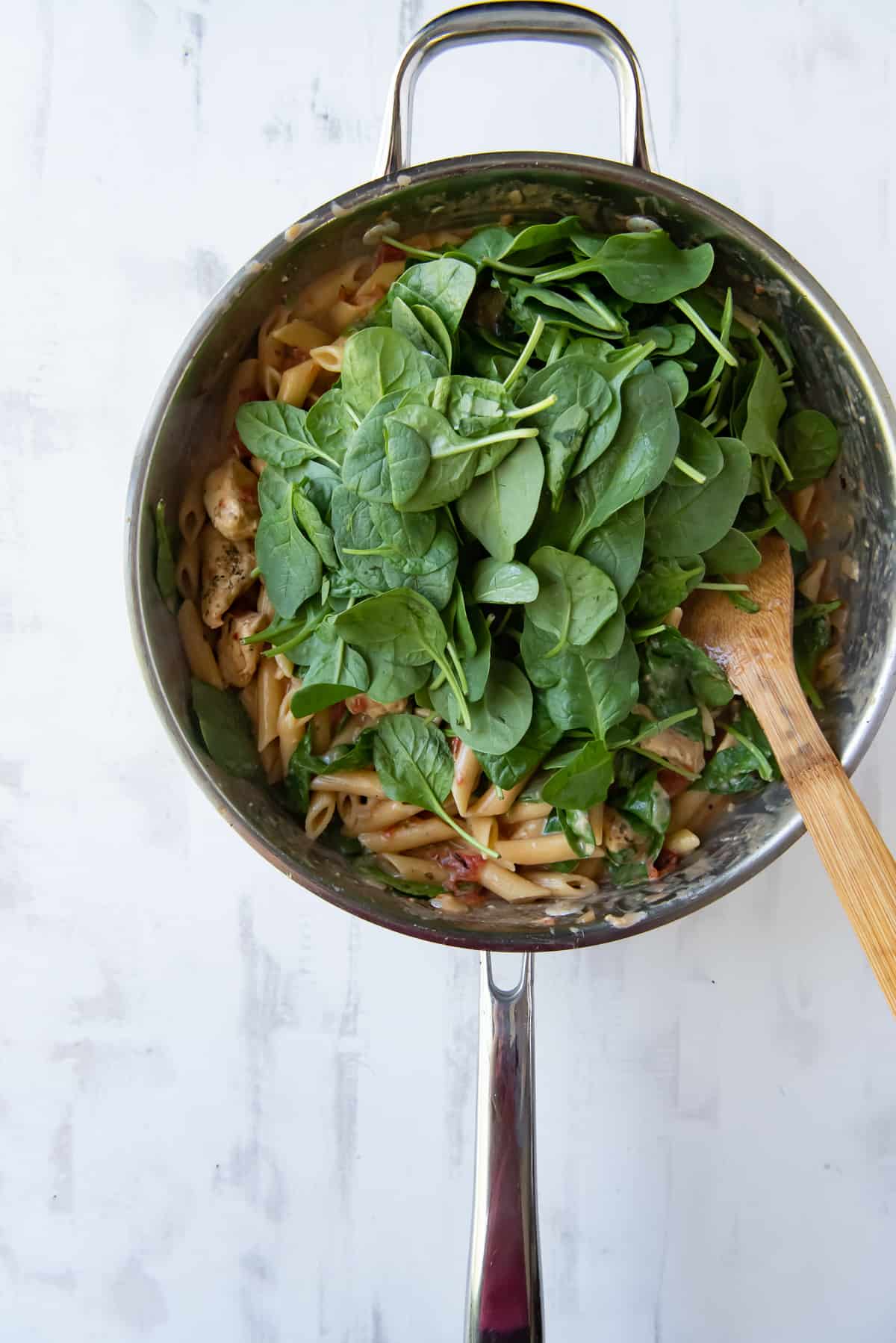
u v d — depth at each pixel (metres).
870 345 0.81
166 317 0.80
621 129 0.71
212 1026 0.81
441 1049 0.81
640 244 0.68
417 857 0.74
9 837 0.80
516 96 0.81
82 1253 0.81
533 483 0.66
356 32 0.81
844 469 0.72
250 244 0.80
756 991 0.82
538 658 0.68
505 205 0.69
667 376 0.68
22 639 0.80
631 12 0.82
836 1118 0.82
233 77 0.80
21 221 0.80
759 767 0.73
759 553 0.70
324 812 0.74
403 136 0.78
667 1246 0.81
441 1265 0.81
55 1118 0.81
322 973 0.81
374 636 0.67
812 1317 0.82
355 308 0.72
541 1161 0.81
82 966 0.81
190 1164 0.81
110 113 0.80
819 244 0.82
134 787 0.80
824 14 0.82
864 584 0.72
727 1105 0.82
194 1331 0.81
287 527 0.69
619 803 0.73
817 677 0.74
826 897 0.82
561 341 0.68
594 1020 0.81
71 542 0.80
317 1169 0.81
